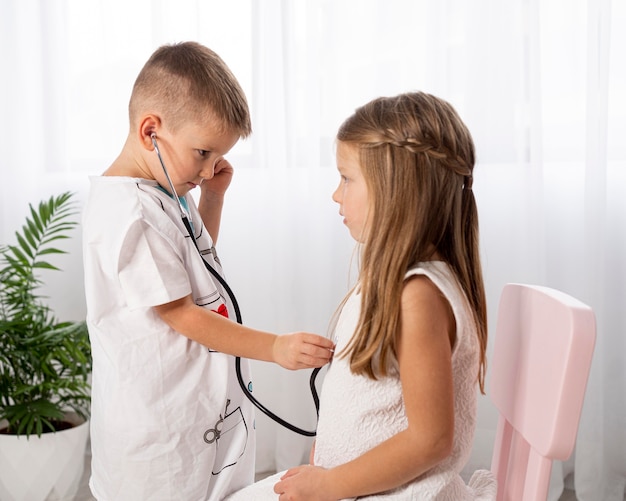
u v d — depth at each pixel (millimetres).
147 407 1112
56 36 2258
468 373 949
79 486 2209
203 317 1103
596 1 2066
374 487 898
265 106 2240
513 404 1012
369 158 929
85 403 2264
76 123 2295
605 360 2217
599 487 2184
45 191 2314
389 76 2211
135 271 1084
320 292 2293
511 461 1043
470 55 2170
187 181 1185
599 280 2139
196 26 2229
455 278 935
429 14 2172
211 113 1131
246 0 2221
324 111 2227
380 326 897
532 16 2115
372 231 926
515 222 2197
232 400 1195
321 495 922
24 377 2107
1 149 2281
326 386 992
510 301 1060
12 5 2234
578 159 2205
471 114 2184
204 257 1282
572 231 2230
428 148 915
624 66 2158
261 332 1104
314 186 2252
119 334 1122
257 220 2297
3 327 1964
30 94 2285
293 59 2215
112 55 2264
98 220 1113
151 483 1127
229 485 1185
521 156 2166
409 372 884
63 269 2350
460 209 962
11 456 1995
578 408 860
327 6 2209
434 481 933
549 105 2205
